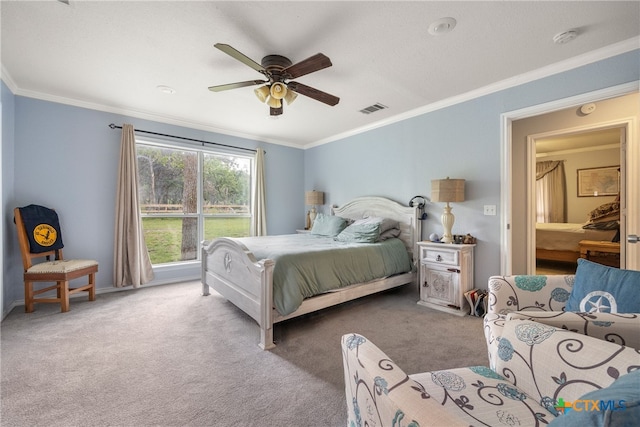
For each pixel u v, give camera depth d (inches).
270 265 86.5
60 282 114.1
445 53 91.1
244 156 191.9
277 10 71.6
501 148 113.0
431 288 121.7
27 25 77.3
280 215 209.3
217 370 73.6
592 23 76.2
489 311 64.4
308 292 94.7
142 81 112.3
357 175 177.2
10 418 55.8
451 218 120.8
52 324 101.8
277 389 66.1
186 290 146.0
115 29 79.3
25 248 112.4
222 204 185.8
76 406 59.4
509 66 99.7
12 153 117.3
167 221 164.9
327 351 83.8
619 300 50.8
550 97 100.1
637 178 104.7
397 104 135.2
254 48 87.7
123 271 143.7
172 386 66.7
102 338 91.4
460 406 37.0
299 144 217.3
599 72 90.2
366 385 31.6
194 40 84.4
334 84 113.8
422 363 76.5
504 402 38.1
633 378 21.1
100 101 133.6
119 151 144.0
